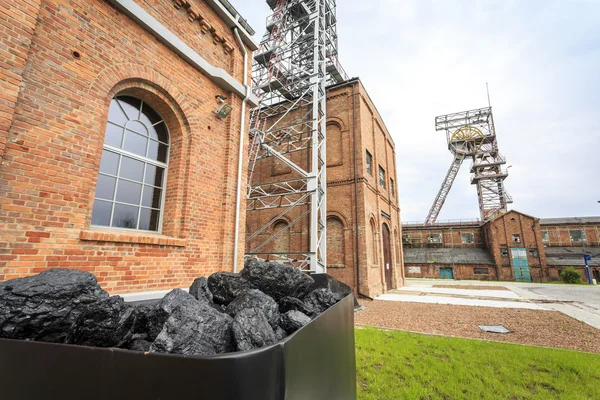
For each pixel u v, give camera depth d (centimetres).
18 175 298
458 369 448
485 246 3512
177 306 160
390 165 1988
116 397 100
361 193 1345
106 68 392
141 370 99
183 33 527
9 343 126
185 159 512
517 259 3095
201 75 552
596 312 995
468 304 1157
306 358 138
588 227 3472
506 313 962
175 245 462
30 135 310
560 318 883
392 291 1647
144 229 464
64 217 332
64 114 341
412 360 488
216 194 560
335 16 1557
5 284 179
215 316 162
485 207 4084
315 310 243
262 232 1480
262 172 1564
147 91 459
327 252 1383
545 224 3644
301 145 1475
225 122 605
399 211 2097
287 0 1432
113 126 429
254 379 97
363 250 1292
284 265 273
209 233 533
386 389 391
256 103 674
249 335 148
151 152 487
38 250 308
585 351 561
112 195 419
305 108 1491
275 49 1333
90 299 194
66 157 339
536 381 411
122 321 166
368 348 548
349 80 1482
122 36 417
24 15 305
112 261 377
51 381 113
